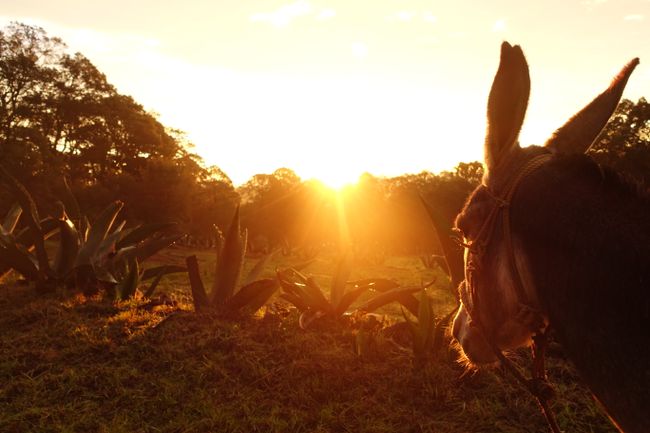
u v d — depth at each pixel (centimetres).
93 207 4634
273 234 5581
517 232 179
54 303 734
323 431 395
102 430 398
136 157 7200
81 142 6788
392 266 2536
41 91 6381
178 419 415
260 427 403
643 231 158
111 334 591
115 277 899
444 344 502
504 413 405
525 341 197
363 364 492
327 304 611
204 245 5753
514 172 183
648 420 149
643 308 152
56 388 475
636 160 2084
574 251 164
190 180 5334
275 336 559
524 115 172
